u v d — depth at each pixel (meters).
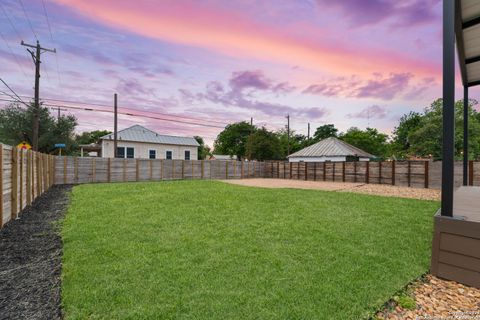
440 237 2.84
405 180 13.02
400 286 2.61
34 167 7.31
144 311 2.11
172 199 7.62
